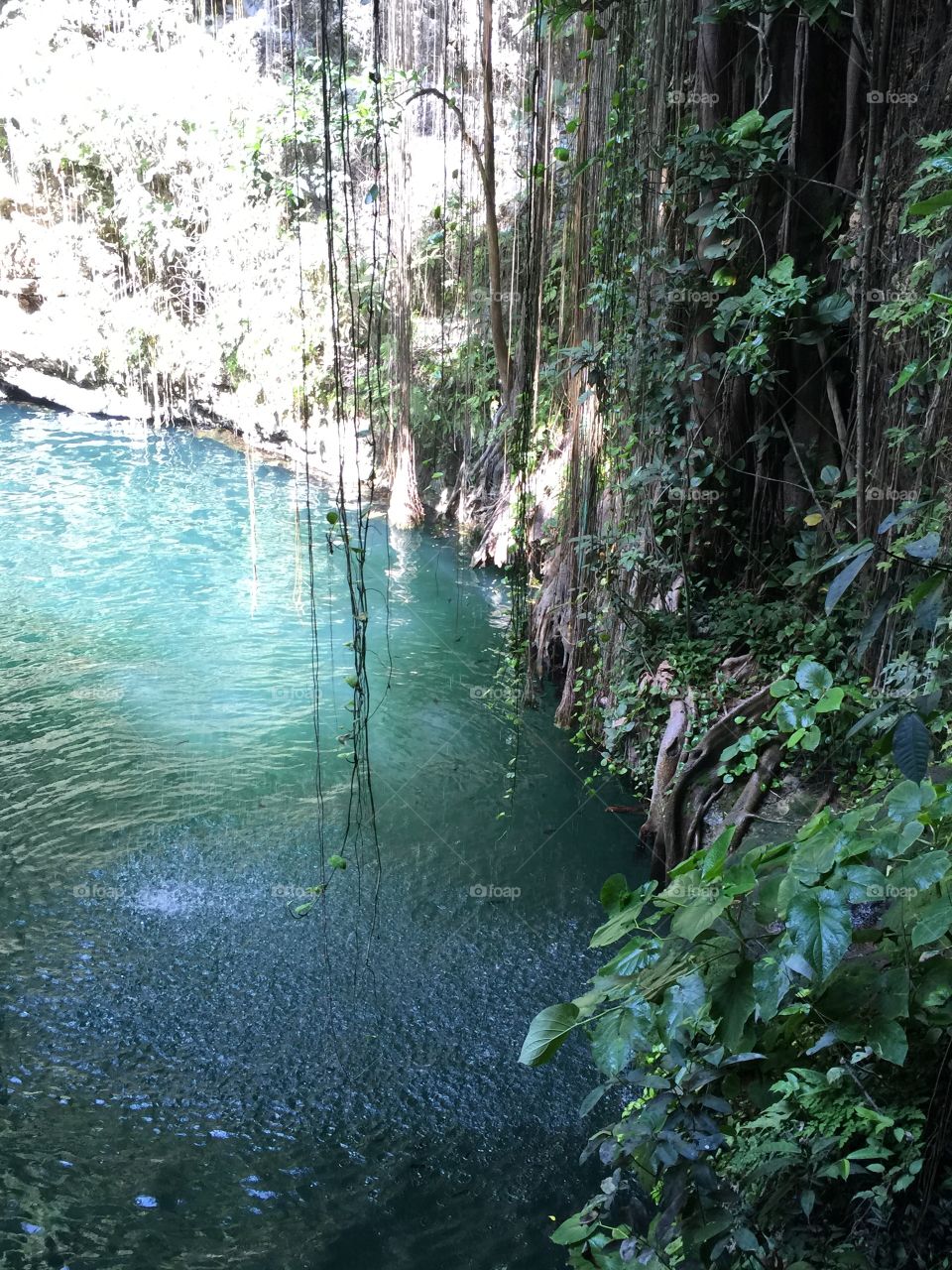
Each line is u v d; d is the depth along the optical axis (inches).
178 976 160.2
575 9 221.5
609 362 231.1
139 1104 136.3
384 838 198.5
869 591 175.0
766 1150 81.4
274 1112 135.8
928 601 86.4
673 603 223.8
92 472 444.8
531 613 274.5
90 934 168.9
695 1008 78.9
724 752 181.9
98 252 516.4
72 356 521.7
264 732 235.9
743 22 203.8
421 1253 116.4
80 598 312.3
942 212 148.9
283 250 438.0
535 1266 114.9
